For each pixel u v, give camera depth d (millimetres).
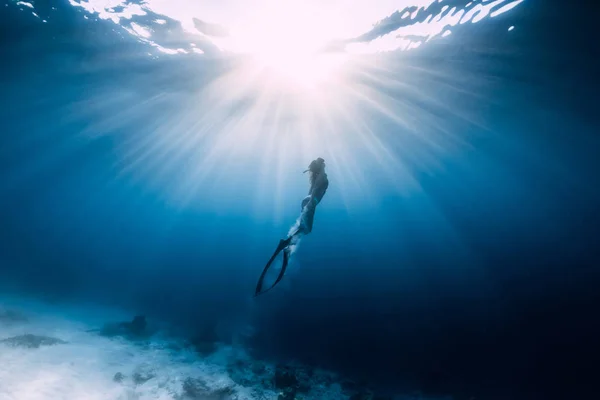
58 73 16875
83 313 14023
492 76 13000
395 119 18375
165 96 18250
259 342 13047
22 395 5434
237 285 31594
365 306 22703
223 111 19562
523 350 14227
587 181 22453
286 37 13000
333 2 11188
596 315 16812
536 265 25578
